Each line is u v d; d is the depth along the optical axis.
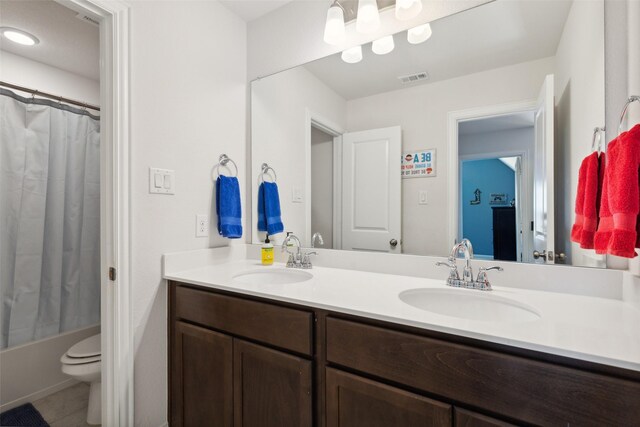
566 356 0.62
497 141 1.21
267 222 1.79
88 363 1.54
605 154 0.93
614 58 0.98
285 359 1.00
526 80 1.16
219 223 1.60
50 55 1.98
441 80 1.32
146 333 1.32
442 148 1.32
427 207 1.35
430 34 1.33
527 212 1.15
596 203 0.92
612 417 0.59
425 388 0.77
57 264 1.96
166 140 1.40
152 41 1.35
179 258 1.43
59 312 1.96
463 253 1.24
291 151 1.71
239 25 1.82
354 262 1.48
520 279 1.12
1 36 1.77
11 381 1.71
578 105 1.07
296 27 1.68
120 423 1.23
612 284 0.98
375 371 0.84
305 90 1.66
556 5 1.12
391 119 1.43
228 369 1.15
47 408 1.70
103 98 1.24
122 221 1.23
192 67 1.53
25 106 1.85
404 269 1.35
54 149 1.96
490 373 0.69
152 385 1.34
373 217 1.48
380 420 0.83
